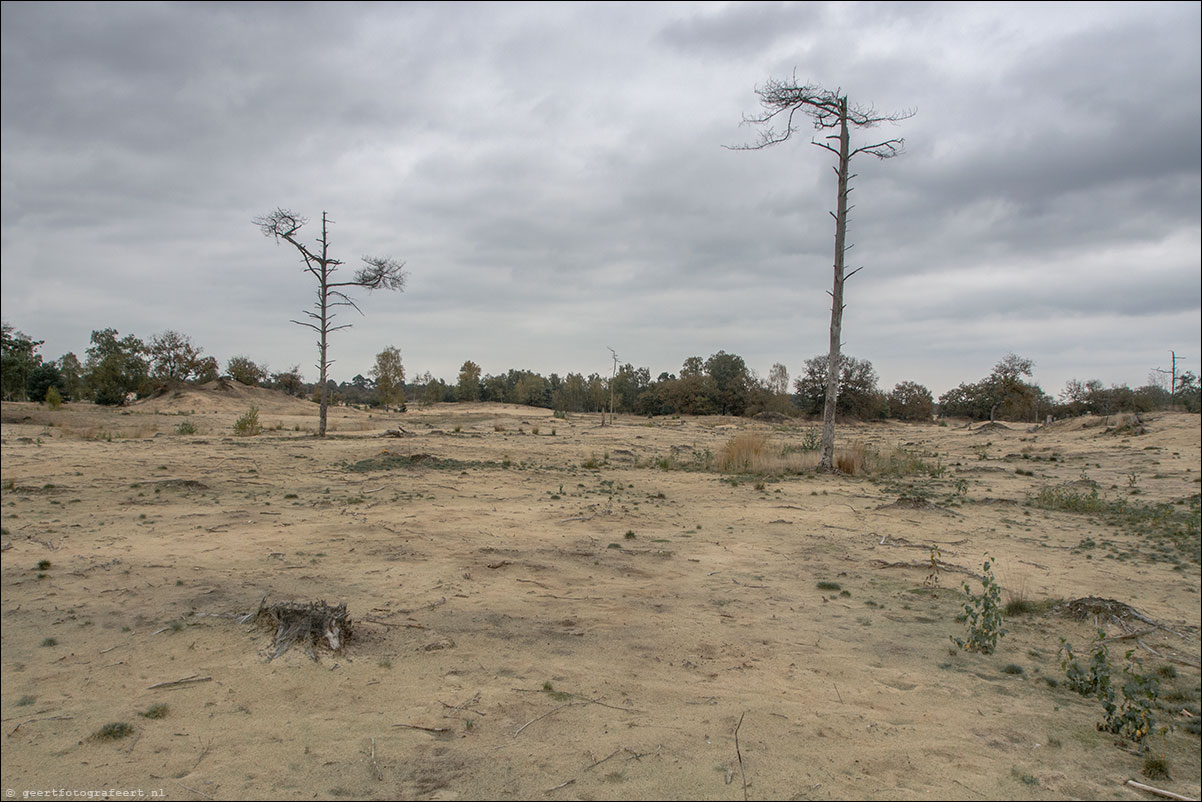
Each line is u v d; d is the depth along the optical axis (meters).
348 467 16.83
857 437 44.16
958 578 8.30
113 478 13.77
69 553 8.16
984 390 80.50
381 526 10.13
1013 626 6.68
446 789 3.48
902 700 4.83
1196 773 3.95
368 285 28.86
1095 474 20.70
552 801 3.38
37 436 22.80
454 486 14.63
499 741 4.00
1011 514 13.33
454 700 4.54
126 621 5.93
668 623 6.30
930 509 12.92
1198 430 29.98
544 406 107.06
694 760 3.82
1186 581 8.55
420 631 5.81
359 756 3.81
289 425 39.53
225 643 5.43
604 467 20.17
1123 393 63.19
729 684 4.97
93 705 4.43
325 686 4.71
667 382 89.50
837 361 20.06
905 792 3.59
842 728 4.33
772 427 56.16
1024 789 3.69
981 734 4.34
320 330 27.86
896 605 7.17
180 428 27.28
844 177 19.72
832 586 7.72
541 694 4.66
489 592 7.06
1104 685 4.58
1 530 9.16
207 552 8.37
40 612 6.12
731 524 11.38
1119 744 4.29
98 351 72.50
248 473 15.25
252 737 4.02
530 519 11.16
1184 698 5.11
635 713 4.42
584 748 3.93
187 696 4.56
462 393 103.44
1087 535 11.52
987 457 27.05
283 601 6.20
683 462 22.31
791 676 5.18
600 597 7.06
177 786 3.49
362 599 6.66
